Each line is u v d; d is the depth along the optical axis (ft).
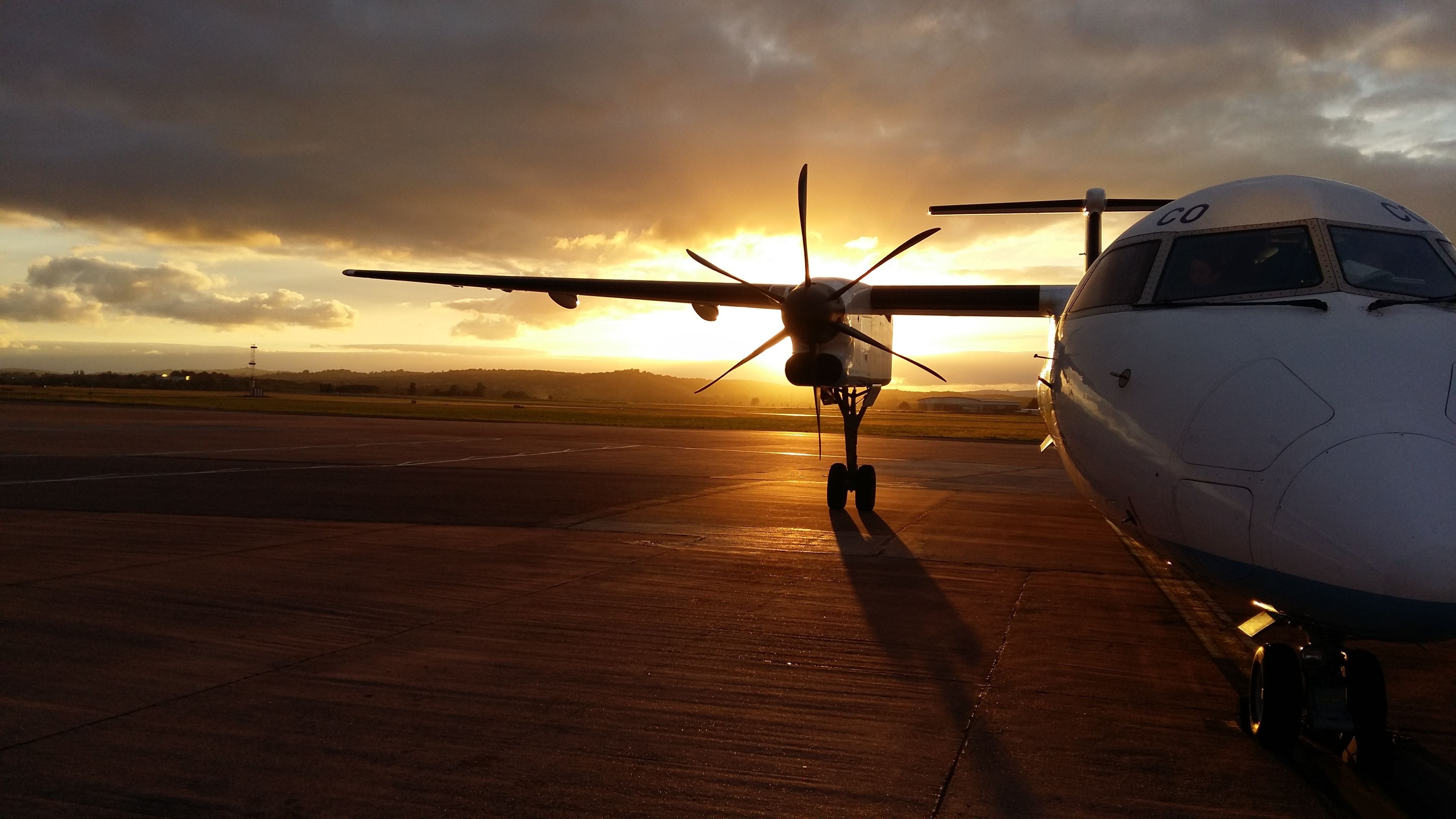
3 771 13.16
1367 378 12.91
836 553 33.17
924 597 26.12
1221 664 19.98
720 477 61.93
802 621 23.00
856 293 39.24
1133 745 15.07
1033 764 14.17
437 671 18.26
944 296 39.68
